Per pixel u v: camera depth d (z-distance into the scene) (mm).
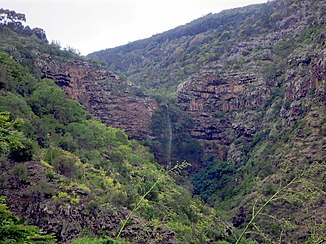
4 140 13516
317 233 16031
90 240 21047
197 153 95562
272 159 67750
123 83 99062
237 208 55844
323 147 61906
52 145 46188
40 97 56719
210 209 53719
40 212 30141
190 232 35562
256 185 61469
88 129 56750
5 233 11984
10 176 31578
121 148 59062
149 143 89312
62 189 32656
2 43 74938
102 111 89562
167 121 97938
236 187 71500
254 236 28000
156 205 35750
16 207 30016
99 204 31766
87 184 36969
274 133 77812
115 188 38438
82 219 30203
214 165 87562
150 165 57625
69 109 60125
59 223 29625
